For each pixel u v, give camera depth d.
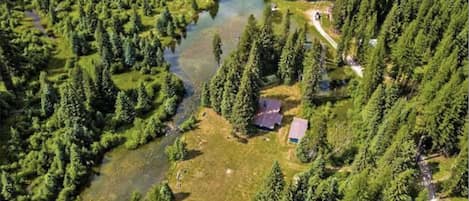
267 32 109.44
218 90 98.12
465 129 80.31
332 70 114.25
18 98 102.31
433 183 80.56
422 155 86.56
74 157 85.88
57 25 126.06
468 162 72.56
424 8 106.25
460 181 74.88
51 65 113.19
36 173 85.88
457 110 80.12
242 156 92.31
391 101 87.00
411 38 99.88
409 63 99.44
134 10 125.44
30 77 108.56
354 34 116.44
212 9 140.62
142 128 96.25
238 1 146.12
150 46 112.38
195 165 90.44
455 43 94.81
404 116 77.69
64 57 116.12
